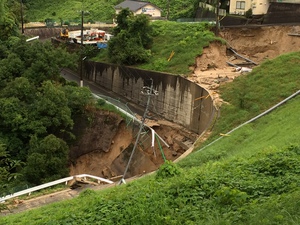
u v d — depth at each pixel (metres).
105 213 10.80
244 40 41.59
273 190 10.25
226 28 42.06
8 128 28.53
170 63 37.38
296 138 16.06
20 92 29.89
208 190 10.91
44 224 11.38
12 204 17.70
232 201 9.77
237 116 25.06
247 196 9.87
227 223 8.43
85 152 33.25
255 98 26.28
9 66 32.25
